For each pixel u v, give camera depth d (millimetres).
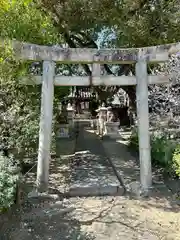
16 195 3674
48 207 3859
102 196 4332
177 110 5297
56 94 6883
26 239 3057
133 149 7555
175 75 4664
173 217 3600
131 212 3746
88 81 4488
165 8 5422
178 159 4293
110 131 9797
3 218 3322
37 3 5219
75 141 9336
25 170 5355
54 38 5406
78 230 3271
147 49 4430
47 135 4293
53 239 3064
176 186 4590
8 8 3852
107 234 3186
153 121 6352
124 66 8617
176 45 4355
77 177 5008
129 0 5273
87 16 5457
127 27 5539
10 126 4477
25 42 4332
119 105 15797
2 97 4465
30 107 4895
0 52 3992
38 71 5270
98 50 4379
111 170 5562
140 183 4523
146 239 3074
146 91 4453
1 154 3609
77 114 21125
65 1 5250
